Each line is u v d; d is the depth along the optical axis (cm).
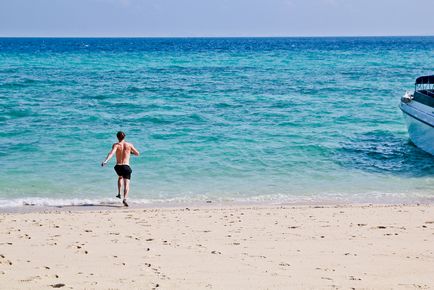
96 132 2502
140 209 1406
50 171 1834
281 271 804
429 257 893
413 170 1931
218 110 3266
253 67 7456
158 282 743
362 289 715
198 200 1540
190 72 6494
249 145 2277
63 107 3309
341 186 1717
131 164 1945
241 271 803
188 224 1180
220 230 1119
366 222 1201
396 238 1039
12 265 830
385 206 1427
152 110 3241
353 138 2475
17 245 973
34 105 3375
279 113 3159
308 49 14812
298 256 898
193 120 2884
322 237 1049
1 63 7994
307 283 741
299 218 1248
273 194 1616
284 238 1041
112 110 3219
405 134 2588
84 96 3931
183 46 18388
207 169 1903
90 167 1897
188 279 758
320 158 2095
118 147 1495
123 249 945
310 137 2467
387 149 2267
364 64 8200
